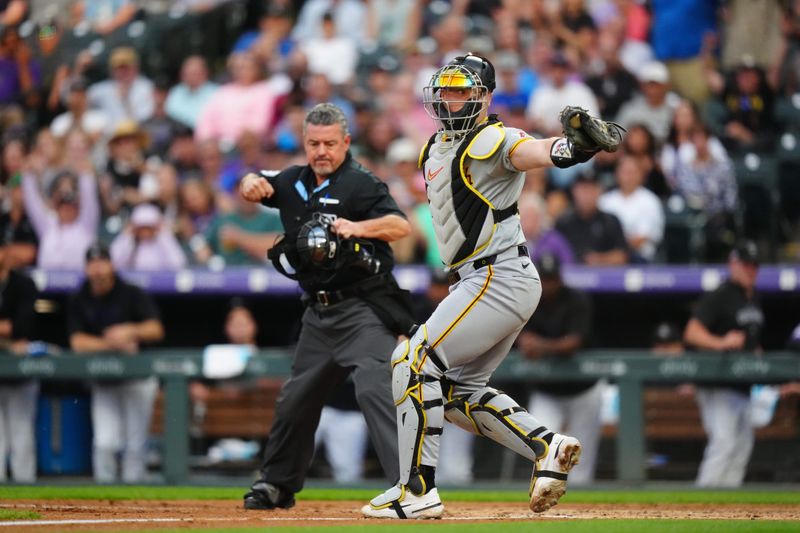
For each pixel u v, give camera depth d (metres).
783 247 43.22
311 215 22.27
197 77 51.38
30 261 43.81
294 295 41.06
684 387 34.25
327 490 32.19
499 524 18.14
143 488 32.88
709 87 48.75
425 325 19.50
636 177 42.34
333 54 51.56
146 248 41.91
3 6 54.06
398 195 42.19
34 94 52.91
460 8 52.75
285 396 22.67
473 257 18.97
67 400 35.34
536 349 34.28
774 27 50.59
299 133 46.22
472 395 19.89
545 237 40.75
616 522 18.78
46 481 34.81
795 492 32.84
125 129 45.84
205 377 35.25
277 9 53.28
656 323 41.28
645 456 34.19
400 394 19.61
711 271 39.25
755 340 34.62
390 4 53.53
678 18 49.47
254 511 22.42
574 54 50.28
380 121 46.56
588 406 34.34
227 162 46.91
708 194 42.88
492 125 18.67
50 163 45.59
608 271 39.59
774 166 44.00
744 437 34.12
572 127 16.70
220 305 42.31
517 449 19.41
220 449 35.12
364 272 21.95
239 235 42.31
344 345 22.17
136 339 35.56
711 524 18.47
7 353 35.19
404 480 19.84
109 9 57.34
